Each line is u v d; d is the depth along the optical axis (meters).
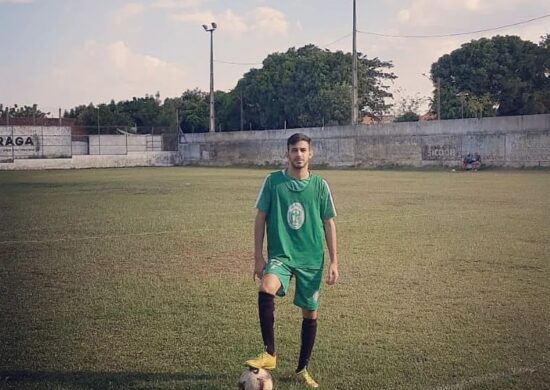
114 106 88.81
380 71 75.06
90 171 52.38
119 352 5.97
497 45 61.41
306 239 5.23
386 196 22.66
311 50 77.88
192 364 5.64
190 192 25.97
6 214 17.72
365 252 11.08
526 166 40.69
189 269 9.83
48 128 61.09
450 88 62.84
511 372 5.39
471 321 6.86
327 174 41.44
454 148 45.28
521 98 57.62
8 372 5.48
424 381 5.20
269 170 52.59
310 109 71.25
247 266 10.06
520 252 10.98
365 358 5.75
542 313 7.17
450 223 14.94
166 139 69.75
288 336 6.40
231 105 81.75
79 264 10.27
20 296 8.14
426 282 8.73
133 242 12.55
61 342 6.28
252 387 4.74
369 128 51.34
